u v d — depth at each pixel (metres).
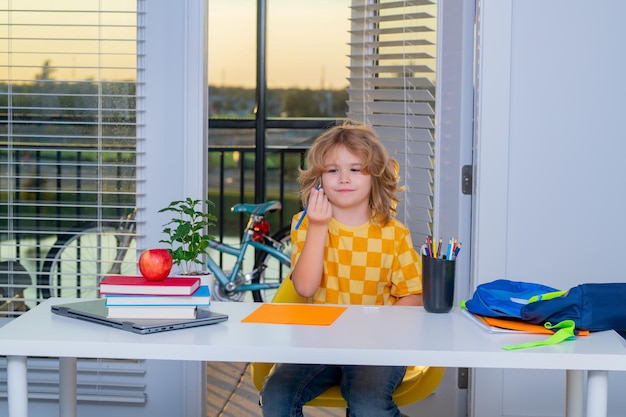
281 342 1.71
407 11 3.36
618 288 1.84
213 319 1.87
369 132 2.31
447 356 1.66
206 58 3.06
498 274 2.99
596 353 1.66
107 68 3.02
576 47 2.96
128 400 3.04
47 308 2.05
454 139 3.06
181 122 3.02
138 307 1.85
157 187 3.04
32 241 3.09
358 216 2.33
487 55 2.94
